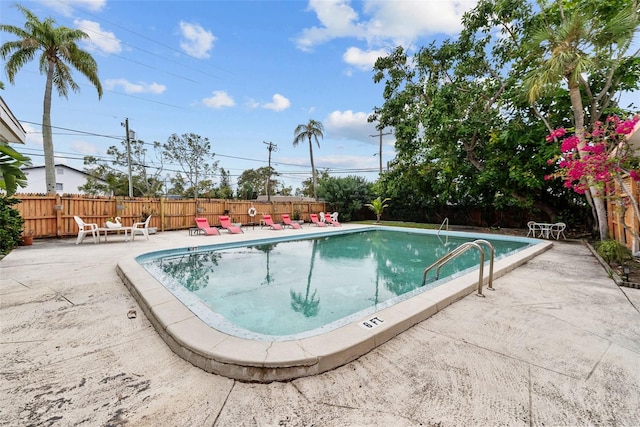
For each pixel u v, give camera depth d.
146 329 2.81
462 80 13.03
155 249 7.23
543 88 7.95
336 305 4.57
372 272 6.64
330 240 11.37
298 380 1.99
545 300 3.65
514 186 11.70
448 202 16.52
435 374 2.06
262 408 1.73
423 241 11.19
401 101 14.09
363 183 20.52
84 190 28.53
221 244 8.74
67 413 1.67
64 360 2.23
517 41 11.20
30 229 8.79
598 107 9.47
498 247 9.61
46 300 3.56
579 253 7.26
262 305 4.51
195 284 5.50
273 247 9.60
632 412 1.70
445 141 12.52
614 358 2.29
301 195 46.25
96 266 5.36
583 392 1.88
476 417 1.65
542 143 10.10
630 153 4.80
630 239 6.71
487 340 2.58
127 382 1.97
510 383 1.96
